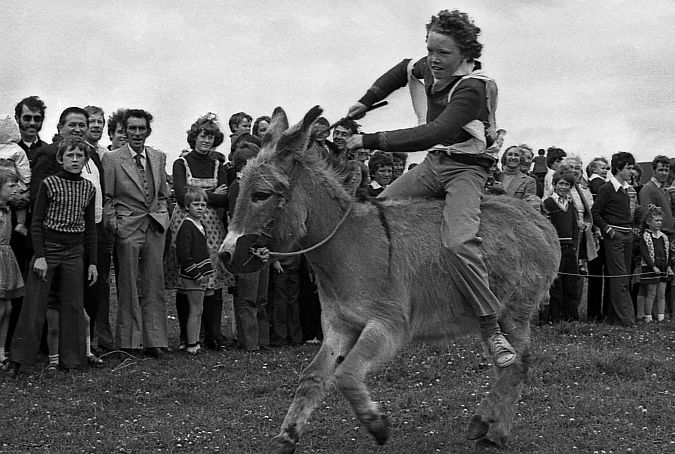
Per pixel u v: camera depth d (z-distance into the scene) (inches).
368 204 236.5
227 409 294.2
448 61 237.5
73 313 336.8
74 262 337.1
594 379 343.3
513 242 251.8
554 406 296.8
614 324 495.5
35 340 326.6
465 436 260.2
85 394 306.0
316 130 232.8
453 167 243.8
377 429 217.3
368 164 428.8
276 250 221.1
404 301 232.1
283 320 413.4
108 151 384.5
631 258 516.7
